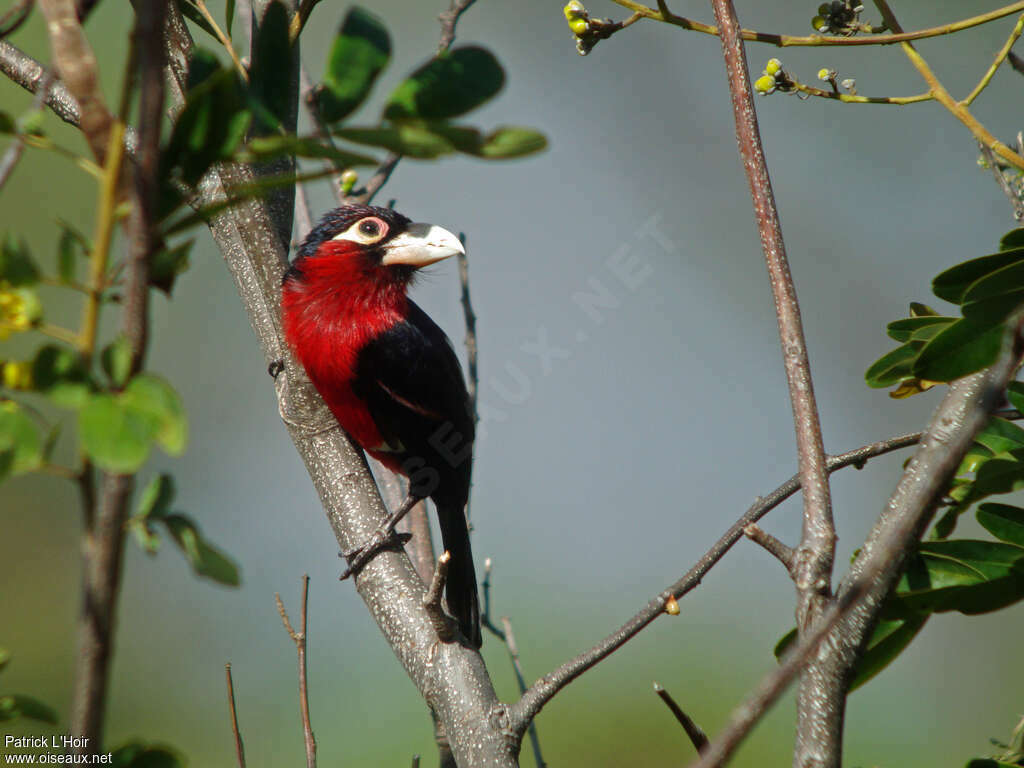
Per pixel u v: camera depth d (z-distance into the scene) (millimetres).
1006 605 5219
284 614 6133
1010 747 5469
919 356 4934
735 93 5156
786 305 4906
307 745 5871
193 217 2986
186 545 3039
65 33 2834
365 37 3180
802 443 4746
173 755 3217
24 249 2727
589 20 6824
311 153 2990
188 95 3045
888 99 6512
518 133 2971
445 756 6379
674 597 5684
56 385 2656
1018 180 6078
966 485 5438
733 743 3285
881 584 4422
